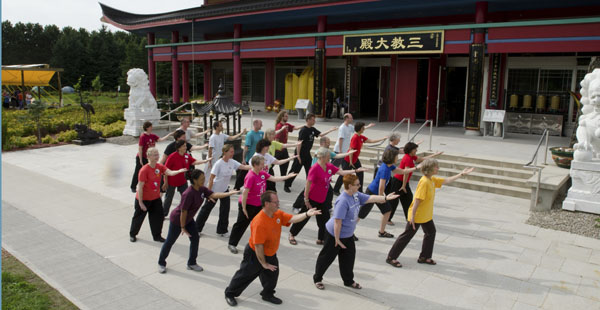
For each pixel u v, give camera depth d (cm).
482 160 1185
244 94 2842
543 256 723
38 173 1314
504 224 870
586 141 902
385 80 2059
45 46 6831
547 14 1738
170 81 5303
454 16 1955
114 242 778
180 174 865
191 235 653
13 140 1731
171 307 558
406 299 583
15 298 571
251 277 549
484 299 585
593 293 603
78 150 1697
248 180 697
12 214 931
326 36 1930
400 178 820
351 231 586
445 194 1076
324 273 650
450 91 2127
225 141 1091
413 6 1769
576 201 909
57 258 709
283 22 2403
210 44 2412
